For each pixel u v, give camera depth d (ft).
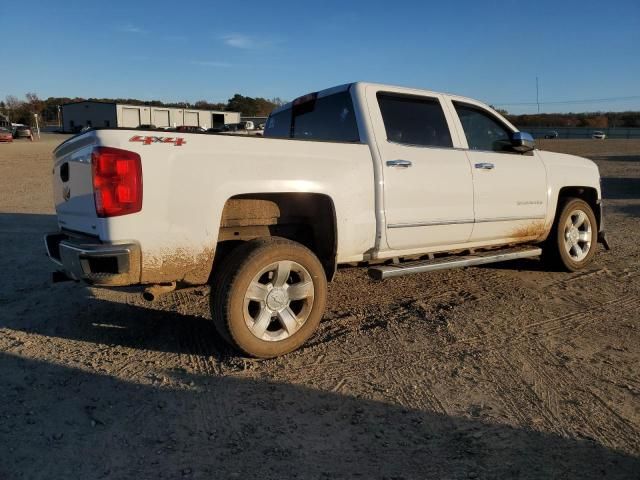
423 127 17.12
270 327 14.26
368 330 15.47
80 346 14.43
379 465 9.39
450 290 19.39
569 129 271.28
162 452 9.74
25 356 13.75
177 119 208.85
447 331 15.33
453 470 9.24
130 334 15.30
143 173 11.86
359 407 11.30
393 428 10.53
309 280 13.88
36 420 10.75
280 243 13.38
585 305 17.65
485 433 10.34
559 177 20.71
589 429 10.47
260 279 13.66
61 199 14.61
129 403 11.43
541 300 18.13
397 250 16.30
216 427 10.54
